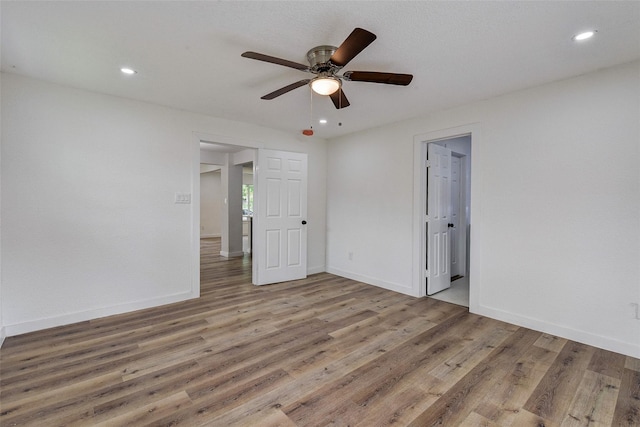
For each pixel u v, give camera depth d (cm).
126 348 244
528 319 285
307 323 297
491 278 310
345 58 187
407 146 388
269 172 437
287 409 174
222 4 167
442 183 414
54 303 284
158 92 300
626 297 235
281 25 186
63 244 288
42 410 171
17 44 209
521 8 168
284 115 373
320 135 479
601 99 244
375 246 430
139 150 327
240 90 293
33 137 272
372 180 433
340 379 204
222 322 298
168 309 333
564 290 264
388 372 212
